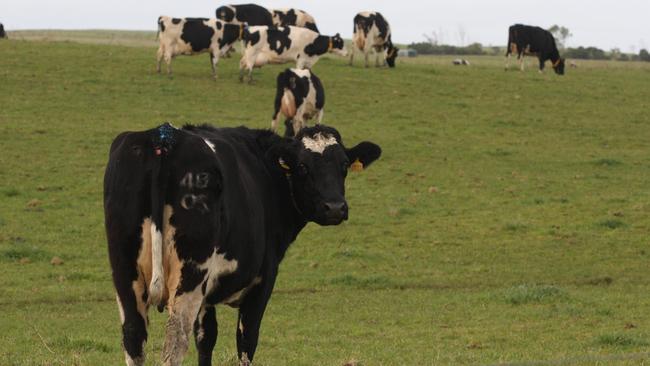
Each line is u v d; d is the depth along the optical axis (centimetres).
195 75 4269
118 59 4459
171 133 786
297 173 987
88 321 1532
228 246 839
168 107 3575
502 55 10238
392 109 3897
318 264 2088
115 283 793
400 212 2567
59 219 2356
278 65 4741
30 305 1677
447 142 3431
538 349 1288
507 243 2295
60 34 10738
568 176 3045
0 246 2091
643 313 1591
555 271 2059
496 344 1339
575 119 3981
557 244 2288
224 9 5272
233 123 3388
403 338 1397
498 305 1673
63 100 3578
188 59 4697
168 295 790
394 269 2058
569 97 4416
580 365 1115
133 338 785
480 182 2923
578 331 1430
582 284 1950
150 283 773
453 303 1705
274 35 4250
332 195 977
